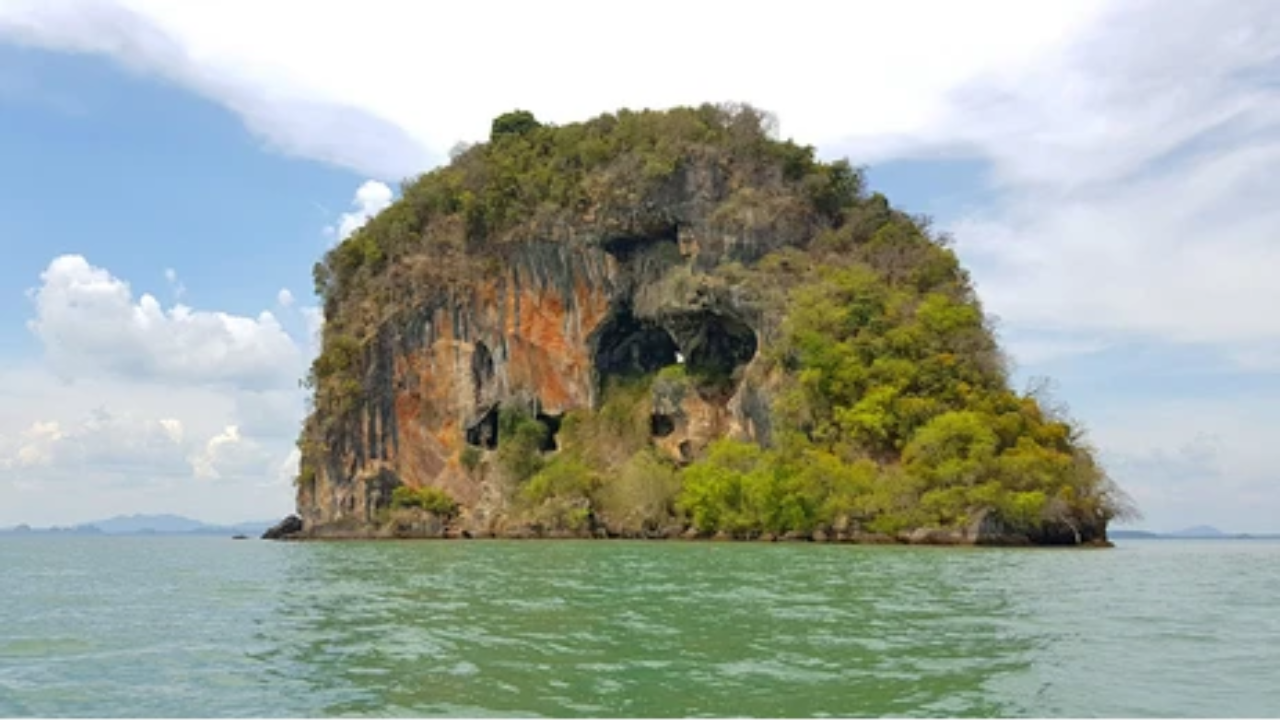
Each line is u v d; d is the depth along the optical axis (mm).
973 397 68625
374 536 93938
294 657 15758
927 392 70438
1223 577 32438
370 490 97500
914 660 14766
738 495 71250
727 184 92812
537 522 84562
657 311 91375
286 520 105562
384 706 12055
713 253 89188
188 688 13414
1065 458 64250
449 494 96438
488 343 98375
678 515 76938
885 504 62844
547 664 14531
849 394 71250
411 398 99375
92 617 21938
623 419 93000
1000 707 11742
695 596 24578
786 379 75750
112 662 15609
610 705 11906
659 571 34625
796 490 66562
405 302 100562
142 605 24688
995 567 36844
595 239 94625
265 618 21328
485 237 100500
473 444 98500
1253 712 11555
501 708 11812
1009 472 61750
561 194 96812
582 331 95688
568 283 96125
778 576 31844
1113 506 66188
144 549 77062
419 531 92562
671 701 12055
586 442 93062
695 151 92438
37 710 12266
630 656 15109
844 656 15102
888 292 79312
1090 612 21250
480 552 54219
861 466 66000
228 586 30953
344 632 18609
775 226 89875
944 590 26516
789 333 76000
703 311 87625
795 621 19250
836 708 11695
